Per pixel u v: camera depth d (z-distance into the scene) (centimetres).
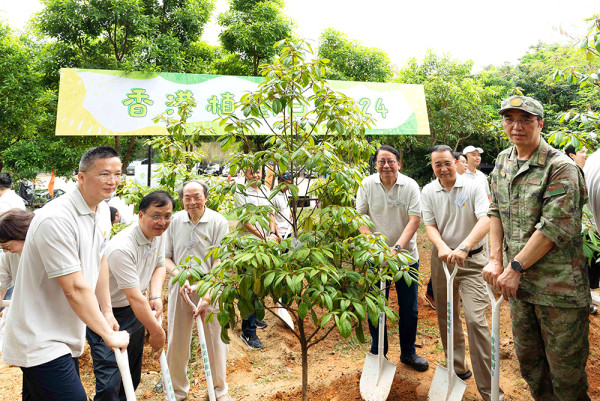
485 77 1335
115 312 290
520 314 253
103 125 525
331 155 221
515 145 254
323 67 242
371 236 245
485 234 309
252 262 204
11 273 348
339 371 379
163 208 277
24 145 859
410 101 668
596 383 329
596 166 249
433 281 350
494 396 240
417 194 358
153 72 546
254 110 239
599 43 273
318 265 218
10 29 875
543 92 1348
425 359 382
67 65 797
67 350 220
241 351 422
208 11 903
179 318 323
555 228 222
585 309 236
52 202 221
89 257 232
